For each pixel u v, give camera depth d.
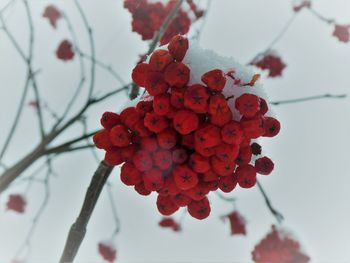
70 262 0.21
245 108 0.17
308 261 0.26
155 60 0.17
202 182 0.18
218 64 0.18
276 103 0.32
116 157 0.19
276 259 0.26
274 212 0.27
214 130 0.17
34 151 0.32
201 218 0.19
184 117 0.17
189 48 0.18
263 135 0.18
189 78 0.17
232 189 0.19
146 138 0.18
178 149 0.18
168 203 0.19
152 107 0.18
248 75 0.18
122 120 0.18
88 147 0.32
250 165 0.19
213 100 0.17
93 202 0.21
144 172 0.18
